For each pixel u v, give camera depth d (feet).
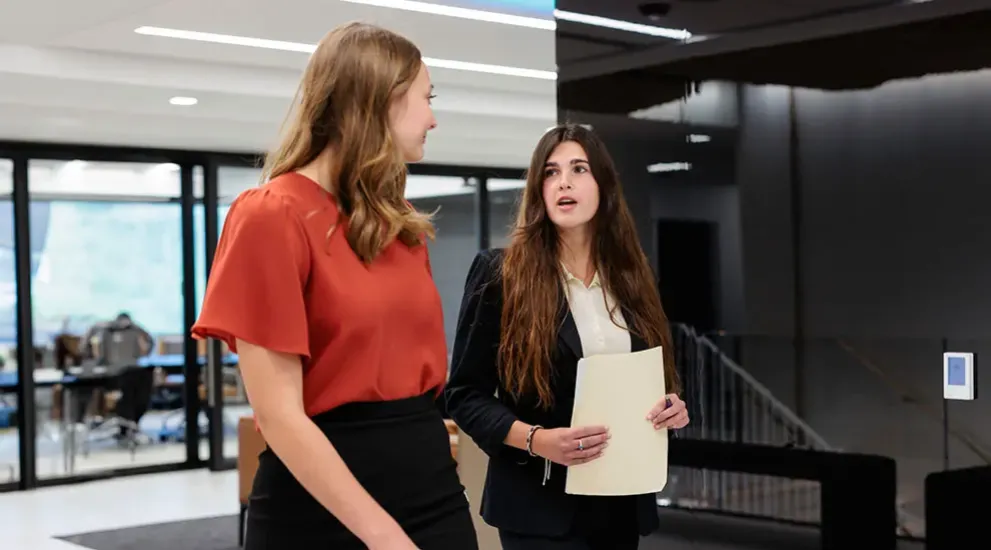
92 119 24.62
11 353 28.04
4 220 28.02
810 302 10.76
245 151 30.78
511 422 7.25
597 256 7.73
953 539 9.85
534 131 28.30
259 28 17.75
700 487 11.62
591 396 6.89
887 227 10.25
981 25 9.63
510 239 7.86
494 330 7.59
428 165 35.78
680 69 11.50
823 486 10.69
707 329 11.43
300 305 4.23
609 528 7.41
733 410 11.29
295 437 4.09
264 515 4.42
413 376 4.56
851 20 10.41
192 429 30.71
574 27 12.25
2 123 25.05
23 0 15.60
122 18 16.96
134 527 22.98
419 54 4.57
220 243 4.41
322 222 4.34
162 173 30.37
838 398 10.59
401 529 4.10
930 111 9.97
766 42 10.95
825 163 10.63
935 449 9.97
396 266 4.54
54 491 27.66
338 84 4.37
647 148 11.74
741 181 11.14
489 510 7.59
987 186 9.63
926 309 10.03
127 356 29.78
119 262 29.73
